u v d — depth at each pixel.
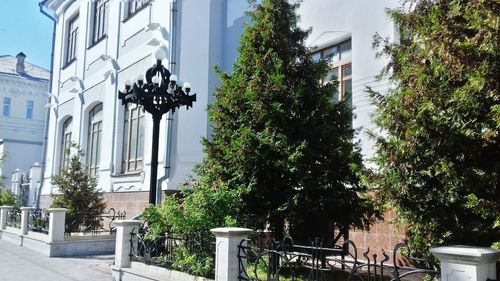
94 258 11.34
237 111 7.43
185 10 13.66
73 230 13.23
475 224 4.66
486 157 4.57
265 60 7.38
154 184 9.02
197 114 13.27
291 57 7.61
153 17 14.41
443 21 4.44
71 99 19.62
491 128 4.23
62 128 20.80
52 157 20.80
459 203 4.71
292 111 7.20
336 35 10.07
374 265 4.73
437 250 3.88
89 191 13.79
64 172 13.90
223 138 7.55
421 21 5.10
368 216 7.20
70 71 20.12
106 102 16.44
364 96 9.15
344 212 7.27
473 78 4.16
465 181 4.47
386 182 4.99
